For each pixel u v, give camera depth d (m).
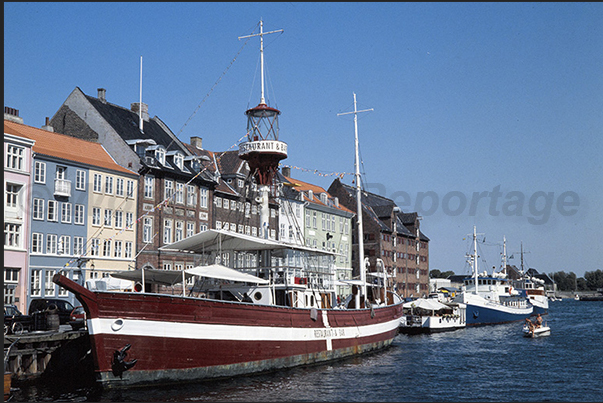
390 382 30.91
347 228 95.25
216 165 71.75
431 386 30.30
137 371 25.27
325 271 38.47
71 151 52.75
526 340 55.22
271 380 29.50
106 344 24.59
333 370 33.91
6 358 27.55
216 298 34.22
